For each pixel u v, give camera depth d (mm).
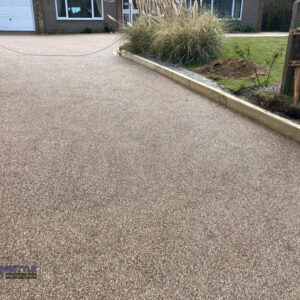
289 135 2945
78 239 1636
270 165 2434
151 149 2689
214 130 3121
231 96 3850
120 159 2504
